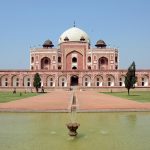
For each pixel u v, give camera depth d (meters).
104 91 66.75
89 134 13.42
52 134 13.45
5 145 11.38
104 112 21.67
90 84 71.00
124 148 10.86
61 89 68.44
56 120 17.61
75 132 13.08
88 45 85.44
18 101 31.19
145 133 13.54
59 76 70.75
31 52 82.62
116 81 70.38
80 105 25.50
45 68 82.12
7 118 18.52
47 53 81.31
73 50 82.81
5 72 70.38
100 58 81.81
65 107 23.48
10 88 67.81
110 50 81.50
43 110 21.73
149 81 69.75
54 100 32.62
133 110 22.17
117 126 15.45
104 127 15.16
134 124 16.09
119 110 22.02
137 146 11.15
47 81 71.06
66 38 86.94
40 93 55.72
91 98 36.91
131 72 50.06
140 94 51.81
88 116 19.42
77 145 11.38
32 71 70.56
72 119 18.03
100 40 86.12
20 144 11.55
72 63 82.94
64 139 12.44
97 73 70.88
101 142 11.84
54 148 10.93
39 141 12.06
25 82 71.06
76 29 89.62
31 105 25.56
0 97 40.47
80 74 70.88
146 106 24.53
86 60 82.81
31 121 17.23
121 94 51.66
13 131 14.15
